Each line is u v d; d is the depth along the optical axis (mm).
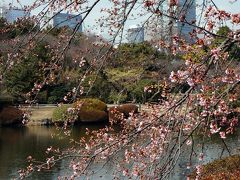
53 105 27859
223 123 4738
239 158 10586
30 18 4957
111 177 9602
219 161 10352
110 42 4797
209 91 4172
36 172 13812
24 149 18781
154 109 5430
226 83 4242
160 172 4242
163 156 4430
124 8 4527
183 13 4430
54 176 13273
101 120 28812
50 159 6750
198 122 4387
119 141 4574
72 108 6148
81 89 5898
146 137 5492
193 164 8844
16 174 14180
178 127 4465
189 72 3758
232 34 3859
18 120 26703
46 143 20109
